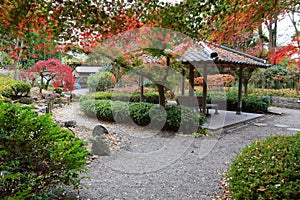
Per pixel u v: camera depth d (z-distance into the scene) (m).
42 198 1.86
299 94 11.56
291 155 2.20
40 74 8.95
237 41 10.91
